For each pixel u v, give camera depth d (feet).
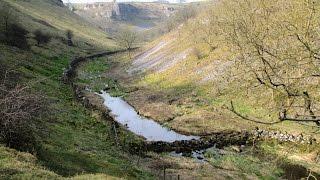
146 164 124.47
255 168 127.13
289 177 117.19
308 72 31.73
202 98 220.43
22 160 73.87
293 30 32.04
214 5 247.50
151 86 282.36
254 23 33.73
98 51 552.41
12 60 251.19
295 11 32.76
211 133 168.66
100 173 88.38
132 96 255.09
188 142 153.58
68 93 226.38
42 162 79.46
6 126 81.00
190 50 318.04
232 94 36.22
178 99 228.43
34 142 89.56
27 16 553.64
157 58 370.94
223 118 184.24
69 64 370.94
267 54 33.35
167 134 171.83
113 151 126.41
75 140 122.93
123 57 483.10
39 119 124.77
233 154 142.31
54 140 110.63
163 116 199.31
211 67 255.29
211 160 136.05
